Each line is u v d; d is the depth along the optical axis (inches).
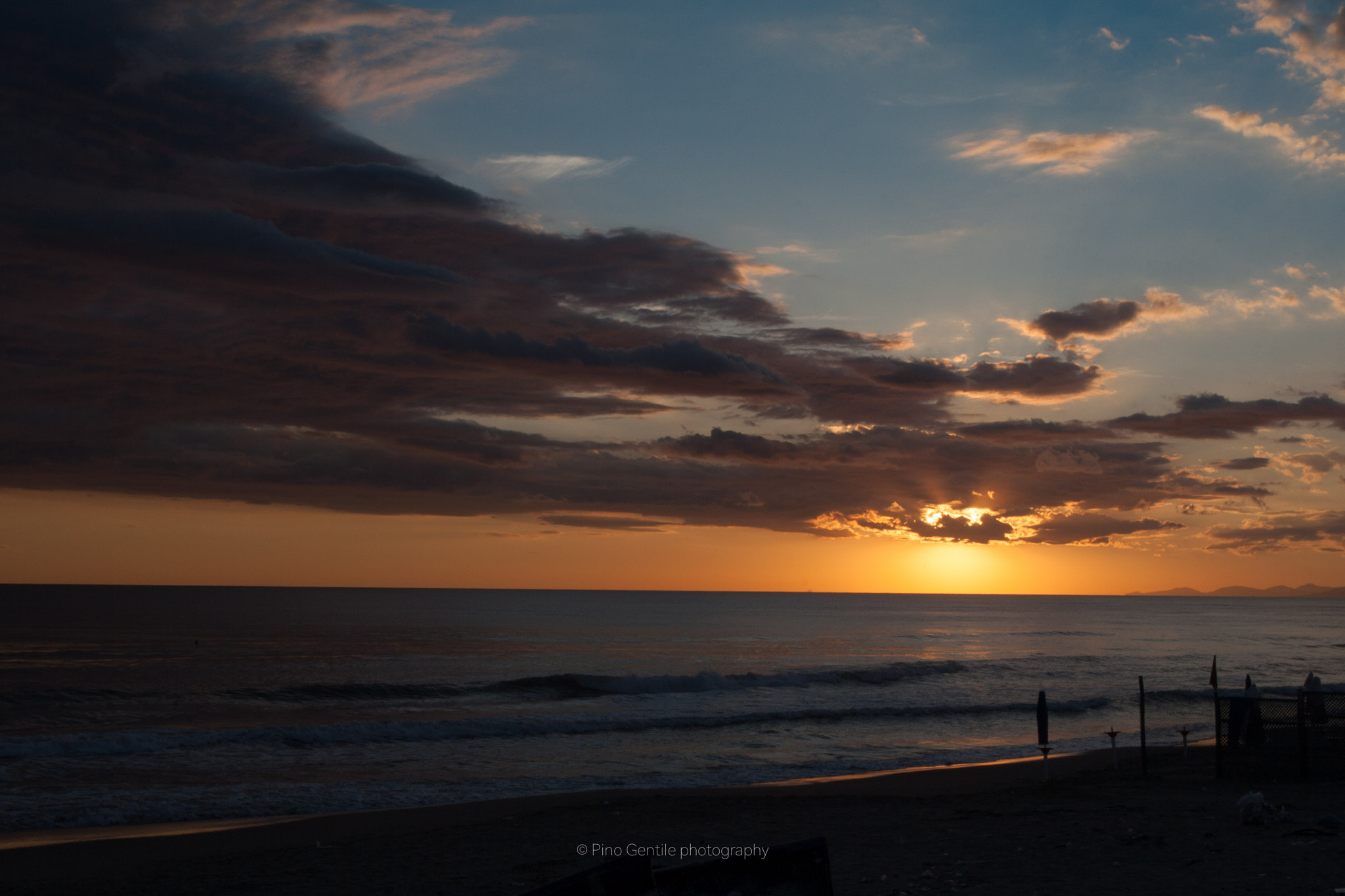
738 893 232.1
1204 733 1115.9
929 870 388.5
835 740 1037.8
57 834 575.2
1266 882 341.7
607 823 561.6
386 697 1497.3
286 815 639.1
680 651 2719.0
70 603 5615.2
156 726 1165.1
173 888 422.9
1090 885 349.1
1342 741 643.5
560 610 6560.0
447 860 463.8
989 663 2262.6
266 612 5017.2
